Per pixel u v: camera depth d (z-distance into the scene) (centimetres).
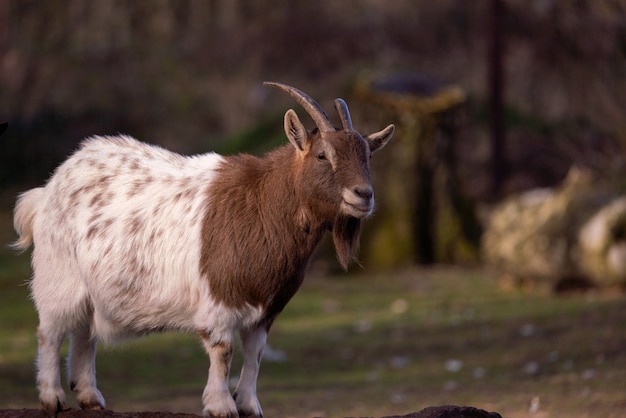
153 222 1210
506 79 5459
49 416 1226
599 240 2822
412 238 3738
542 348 2338
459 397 1984
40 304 1255
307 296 3297
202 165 1261
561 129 4881
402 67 4906
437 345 2514
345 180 1177
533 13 5384
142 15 6144
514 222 3109
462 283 3341
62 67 5631
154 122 5650
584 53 4969
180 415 1198
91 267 1217
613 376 1992
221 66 5962
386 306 3061
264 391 2159
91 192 1248
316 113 1210
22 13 5812
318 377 2294
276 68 5947
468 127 4875
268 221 1202
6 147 5016
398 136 3775
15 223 1309
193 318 1202
